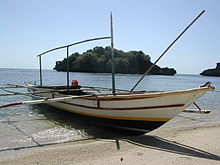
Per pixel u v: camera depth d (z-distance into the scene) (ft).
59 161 14.80
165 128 24.99
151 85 120.16
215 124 26.86
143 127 20.66
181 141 19.33
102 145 18.13
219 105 47.26
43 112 33.91
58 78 158.81
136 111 20.06
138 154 15.83
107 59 305.32
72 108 28.19
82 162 14.52
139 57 325.62
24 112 33.88
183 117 32.40
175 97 17.61
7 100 48.49
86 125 26.00
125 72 310.65
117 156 15.46
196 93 16.99
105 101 22.43
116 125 22.68
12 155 16.43
